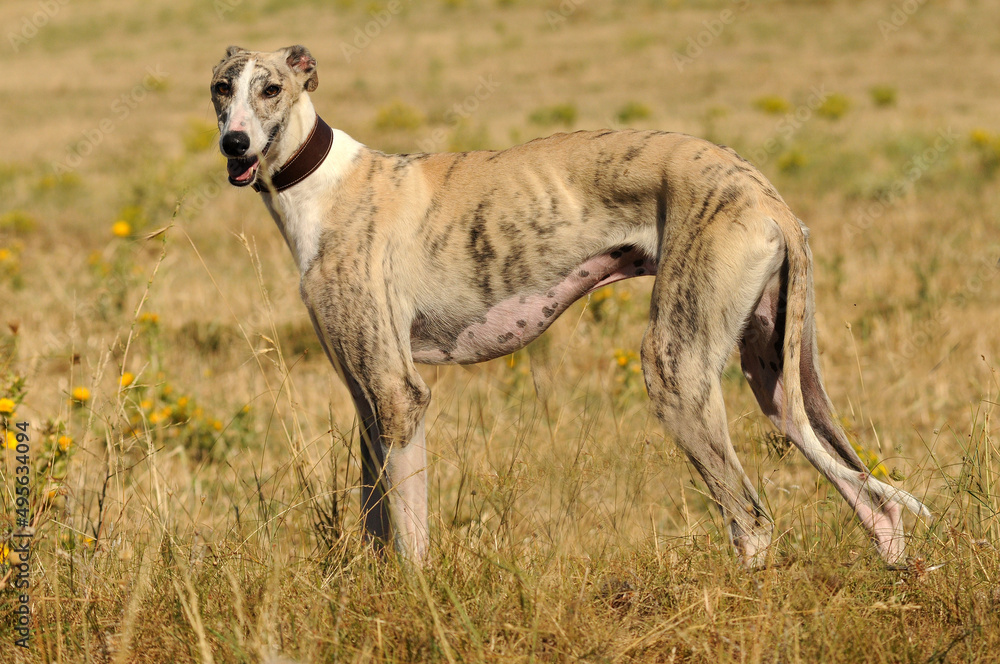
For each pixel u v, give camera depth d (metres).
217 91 5.47
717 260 4.66
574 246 5.16
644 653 3.87
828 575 4.19
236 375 9.38
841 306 10.70
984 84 30.06
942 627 3.95
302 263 5.39
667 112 27.39
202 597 4.30
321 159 5.39
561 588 4.16
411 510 5.03
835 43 38.25
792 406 4.73
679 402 4.75
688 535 4.84
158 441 7.18
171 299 11.25
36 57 43.50
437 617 3.71
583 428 5.90
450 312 5.34
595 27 44.66
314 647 3.79
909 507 4.46
